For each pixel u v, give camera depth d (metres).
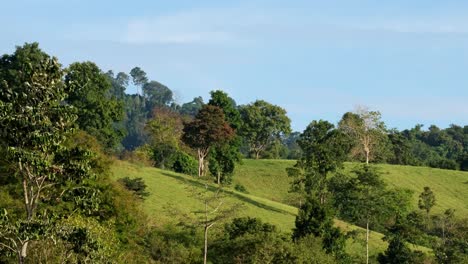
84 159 28.98
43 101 27.28
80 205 29.58
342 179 91.75
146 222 64.62
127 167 94.38
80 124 97.12
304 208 73.38
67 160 28.62
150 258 60.22
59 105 27.67
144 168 99.75
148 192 83.75
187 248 64.00
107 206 53.62
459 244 84.06
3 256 33.81
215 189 95.56
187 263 61.75
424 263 75.94
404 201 102.25
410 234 77.62
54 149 27.98
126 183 80.88
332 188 92.62
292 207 98.81
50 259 35.97
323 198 95.62
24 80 27.56
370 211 81.31
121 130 105.50
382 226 94.62
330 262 63.34
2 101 27.39
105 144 98.19
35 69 27.25
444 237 95.31
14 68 91.38
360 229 82.31
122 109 103.50
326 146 98.00
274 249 59.38
